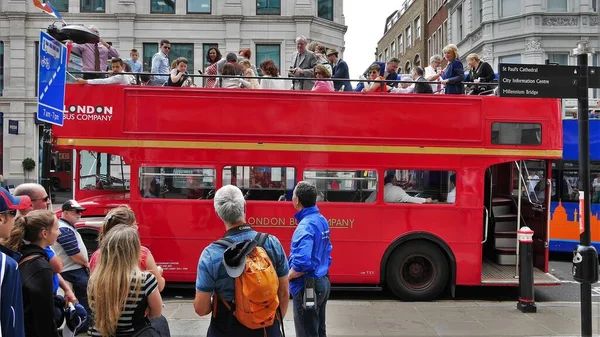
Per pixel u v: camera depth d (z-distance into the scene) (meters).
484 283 8.34
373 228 8.41
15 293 2.72
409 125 8.48
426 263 8.53
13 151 27.72
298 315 4.84
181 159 8.36
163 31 26.73
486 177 9.96
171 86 8.63
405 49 45.22
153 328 3.62
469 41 27.02
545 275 8.76
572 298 9.16
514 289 9.52
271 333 3.67
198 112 8.39
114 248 3.53
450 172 8.55
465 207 8.43
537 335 6.58
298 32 26.72
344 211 8.39
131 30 26.56
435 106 8.50
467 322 7.15
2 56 27.88
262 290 3.42
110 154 8.96
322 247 4.90
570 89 6.27
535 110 8.52
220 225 8.34
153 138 8.35
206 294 3.54
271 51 26.98
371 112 8.46
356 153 8.44
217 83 9.95
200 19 26.67
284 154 8.41
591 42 22.11
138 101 8.38
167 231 8.34
